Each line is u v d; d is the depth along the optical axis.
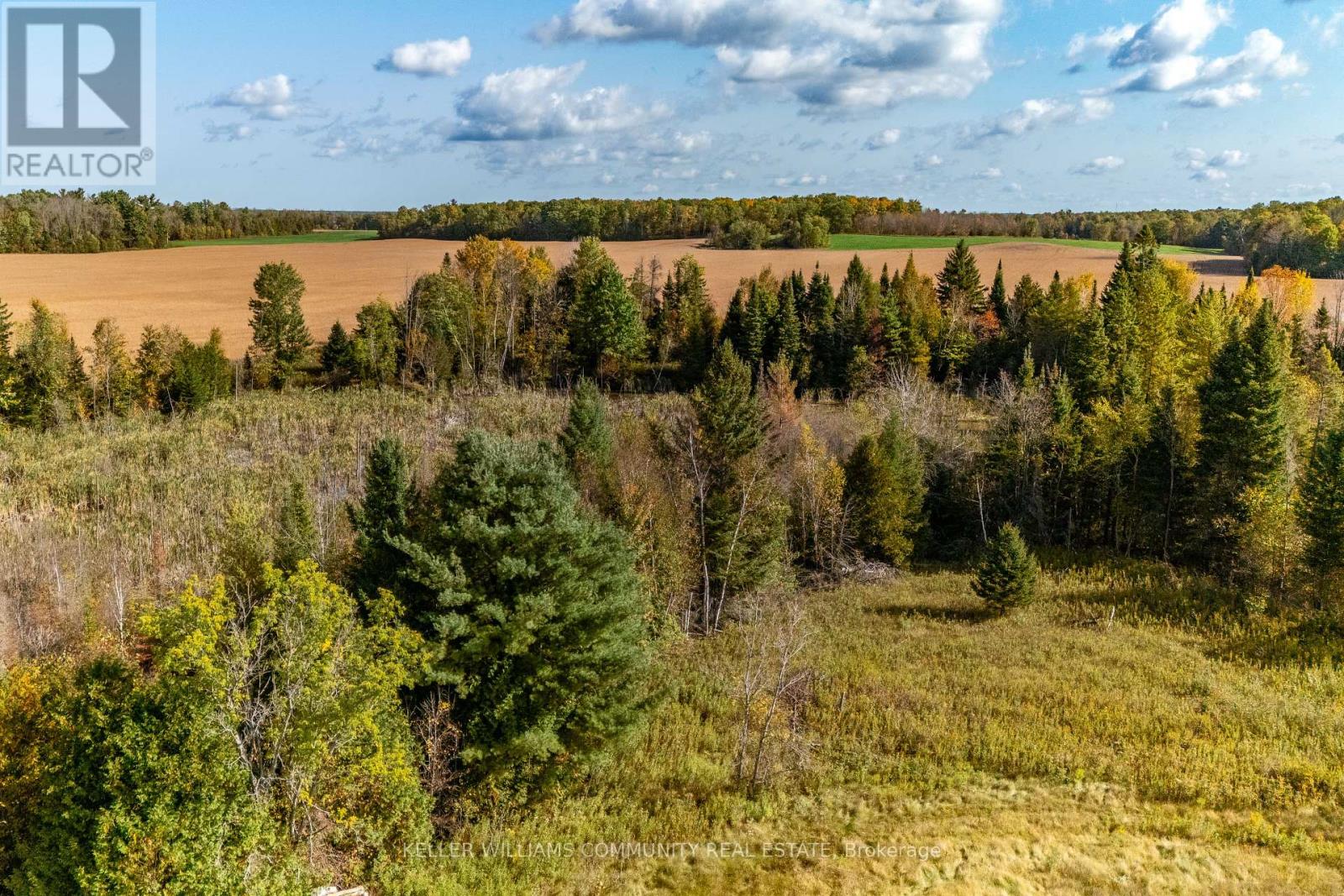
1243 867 20.22
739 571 40.59
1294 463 44.03
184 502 47.34
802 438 49.41
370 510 33.38
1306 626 35.69
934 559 49.91
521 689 23.47
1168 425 46.00
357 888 18.23
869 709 28.81
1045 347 72.06
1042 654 33.53
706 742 27.27
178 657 17.28
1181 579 42.25
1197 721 27.62
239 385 73.38
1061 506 51.41
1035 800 23.55
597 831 22.08
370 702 18.98
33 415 63.91
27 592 35.59
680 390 78.62
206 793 16.64
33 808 18.39
